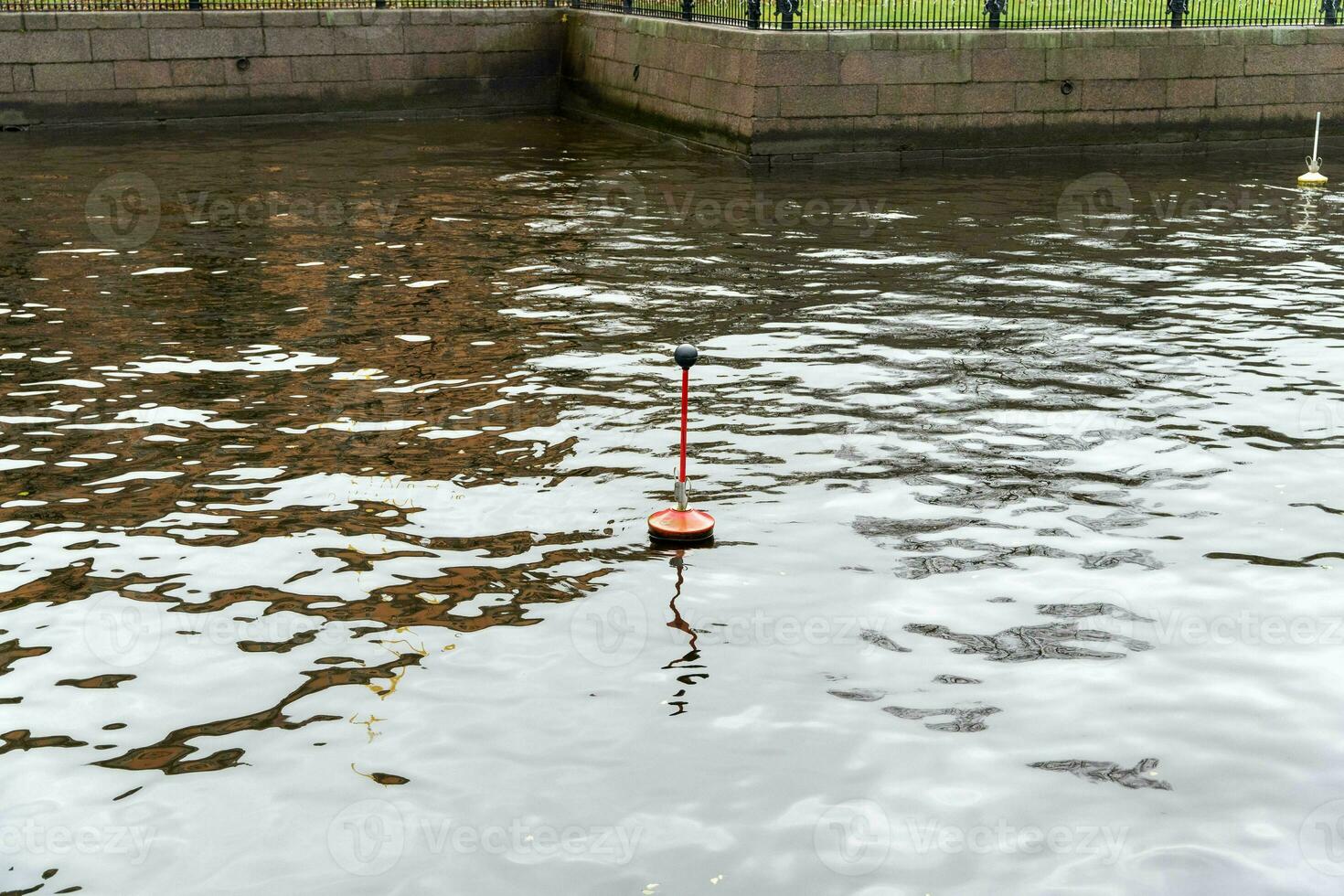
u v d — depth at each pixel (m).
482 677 6.48
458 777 5.66
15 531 8.15
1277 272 15.47
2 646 6.76
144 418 10.21
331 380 11.18
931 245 16.80
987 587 7.49
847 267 15.57
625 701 6.25
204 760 5.79
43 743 5.91
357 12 26.69
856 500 8.72
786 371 11.54
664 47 24.62
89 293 14.04
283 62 26.30
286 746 5.89
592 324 13.04
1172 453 9.60
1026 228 17.92
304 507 8.55
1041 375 11.47
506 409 10.48
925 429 10.10
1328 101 25.08
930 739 5.95
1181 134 24.48
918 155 23.12
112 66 25.06
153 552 7.87
